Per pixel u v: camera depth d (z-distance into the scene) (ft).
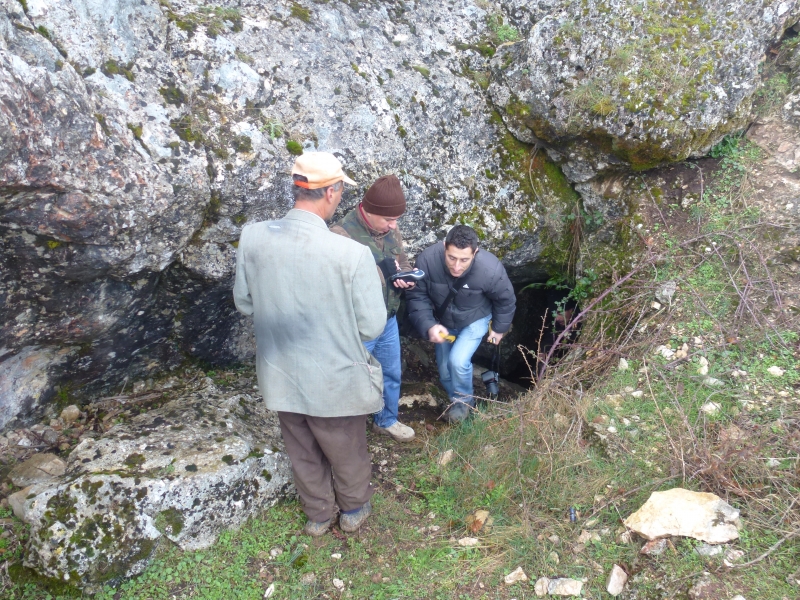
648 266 12.96
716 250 12.46
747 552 7.77
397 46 13.52
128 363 11.53
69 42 8.63
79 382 11.01
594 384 11.30
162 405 11.43
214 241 10.51
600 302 13.55
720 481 8.61
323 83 11.78
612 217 14.03
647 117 12.38
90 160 8.11
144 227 9.05
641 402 10.53
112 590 8.26
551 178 14.48
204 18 10.98
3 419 10.08
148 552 8.50
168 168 9.22
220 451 9.61
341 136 11.60
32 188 7.56
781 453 8.91
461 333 12.24
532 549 8.67
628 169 13.61
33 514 8.37
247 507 9.48
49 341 9.87
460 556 8.82
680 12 12.77
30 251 8.45
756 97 13.98
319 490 9.00
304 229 7.36
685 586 7.55
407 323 12.34
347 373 7.85
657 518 8.18
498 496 9.61
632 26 12.55
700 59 12.41
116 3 9.45
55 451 10.14
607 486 9.29
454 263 10.50
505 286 11.35
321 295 7.38
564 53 12.94
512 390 16.44
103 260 8.93
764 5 13.03
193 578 8.55
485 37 14.69
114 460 9.21
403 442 12.12
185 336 12.03
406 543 9.27
